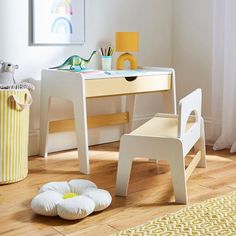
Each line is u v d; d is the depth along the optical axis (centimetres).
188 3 403
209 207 251
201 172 309
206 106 396
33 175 304
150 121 305
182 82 414
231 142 368
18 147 289
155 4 402
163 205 256
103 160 336
